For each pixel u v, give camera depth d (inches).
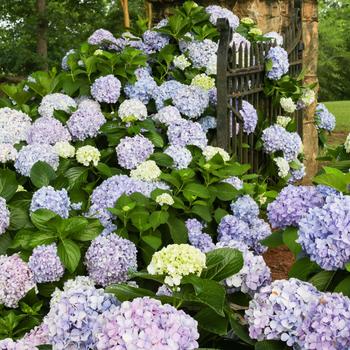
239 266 89.3
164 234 142.6
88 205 147.6
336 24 1133.1
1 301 122.0
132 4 611.2
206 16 208.8
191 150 169.3
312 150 270.5
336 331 74.1
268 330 80.0
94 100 186.2
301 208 98.3
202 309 87.6
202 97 183.0
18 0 619.5
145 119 170.6
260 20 244.5
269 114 219.9
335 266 84.3
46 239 125.3
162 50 202.5
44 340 96.7
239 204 154.5
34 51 641.6
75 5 621.6
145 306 73.9
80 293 84.1
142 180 150.6
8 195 140.9
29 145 152.6
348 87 1037.8
